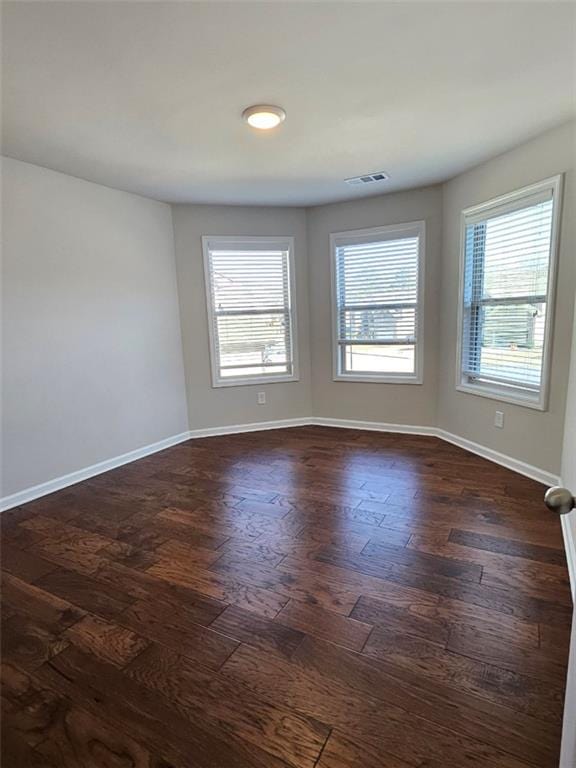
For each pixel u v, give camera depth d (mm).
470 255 3668
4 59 1798
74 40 1691
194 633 1761
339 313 4598
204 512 2852
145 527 2678
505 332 3377
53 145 2715
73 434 3424
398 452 3865
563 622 1739
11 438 3010
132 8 1520
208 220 4320
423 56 1897
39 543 2518
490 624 1740
